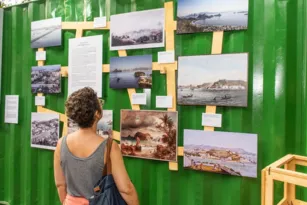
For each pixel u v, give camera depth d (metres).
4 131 2.60
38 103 2.38
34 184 2.44
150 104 1.94
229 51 1.69
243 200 1.66
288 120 1.55
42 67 2.34
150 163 1.95
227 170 1.68
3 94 2.59
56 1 2.31
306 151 1.50
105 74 2.10
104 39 2.10
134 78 1.97
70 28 2.22
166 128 1.86
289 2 1.55
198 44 1.78
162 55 1.87
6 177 2.60
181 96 1.80
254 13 1.63
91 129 1.30
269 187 1.11
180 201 1.85
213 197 1.75
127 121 1.99
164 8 1.87
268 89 1.59
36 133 2.39
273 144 1.58
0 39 2.54
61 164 1.30
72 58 2.20
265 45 1.60
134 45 1.97
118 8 2.05
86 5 2.17
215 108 1.72
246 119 1.65
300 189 1.52
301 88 1.52
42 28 2.34
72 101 1.27
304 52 1.51
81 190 1.24
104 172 1.23
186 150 1.80
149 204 1.95
